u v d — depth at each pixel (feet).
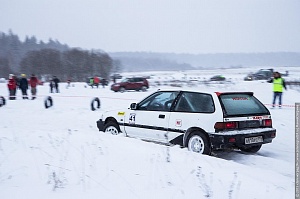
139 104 31.53
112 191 15.66
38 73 333.83
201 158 21.83
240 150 30.86
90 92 113.19
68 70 327.06
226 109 26.53
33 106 65.67
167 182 16.90
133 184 16.51
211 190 16.24
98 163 19.07
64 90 126.62
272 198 16.05
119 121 32.27
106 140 23.90
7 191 15.35
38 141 23.45
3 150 21.21
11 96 80.84
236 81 159.22
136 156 20.44
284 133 39.42
